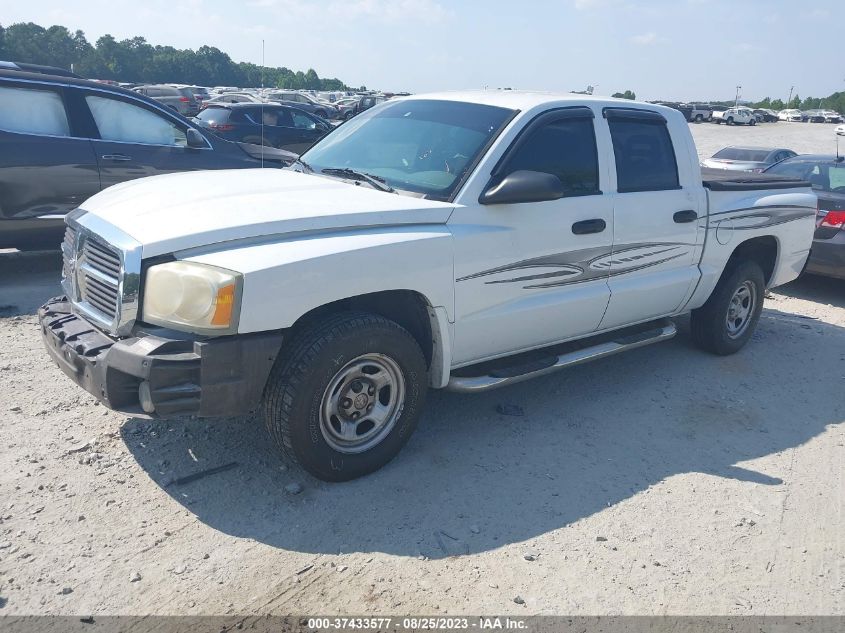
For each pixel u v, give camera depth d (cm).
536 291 438
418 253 372
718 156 1866
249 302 321
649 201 496
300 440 350
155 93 3606
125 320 332
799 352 648
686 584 321
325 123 1842
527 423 465
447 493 377
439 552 329
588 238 456
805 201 644
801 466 436
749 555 345
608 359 595
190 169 788
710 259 561
